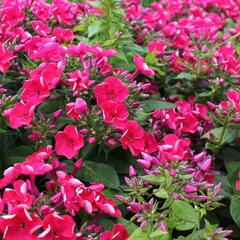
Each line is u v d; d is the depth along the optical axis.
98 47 0.60
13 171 0.48
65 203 0.47
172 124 0.60
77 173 0.55
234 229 0.60
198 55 0.73
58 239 0.45
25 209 0.44
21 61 0.65
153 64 0.70
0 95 0.59
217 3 1.00
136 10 0.84
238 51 0.75
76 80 0.56
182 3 1.01
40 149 0.53
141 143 0.55
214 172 0.60
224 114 0.60
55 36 0.68
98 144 0.58
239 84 0.69
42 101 0.58
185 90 0.74
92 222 0.51
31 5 0.73
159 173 0.48
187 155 0.55
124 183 0.58
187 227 0.48
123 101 0.56
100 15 0.73
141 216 0.47
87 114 0.54
